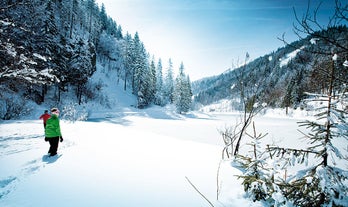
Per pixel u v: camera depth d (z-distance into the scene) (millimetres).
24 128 10914
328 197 2760
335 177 2643
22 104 20609
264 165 3908
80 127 12719
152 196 3408
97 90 53688
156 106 67500
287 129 24828
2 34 6605
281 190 2912
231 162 5449
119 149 6602
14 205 2939
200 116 55812
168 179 4176
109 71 72375
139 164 5078
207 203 3244
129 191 3561
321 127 2826
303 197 2885
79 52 44781
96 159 5336
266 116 46844
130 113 47906
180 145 8062
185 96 58094
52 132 5512
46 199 3156
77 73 40562
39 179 3912
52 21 32250
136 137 9586
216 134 20359
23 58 6965
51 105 32844
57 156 5473
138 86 62812
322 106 2760
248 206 3162
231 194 3562
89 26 74875
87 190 3527
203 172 4672
